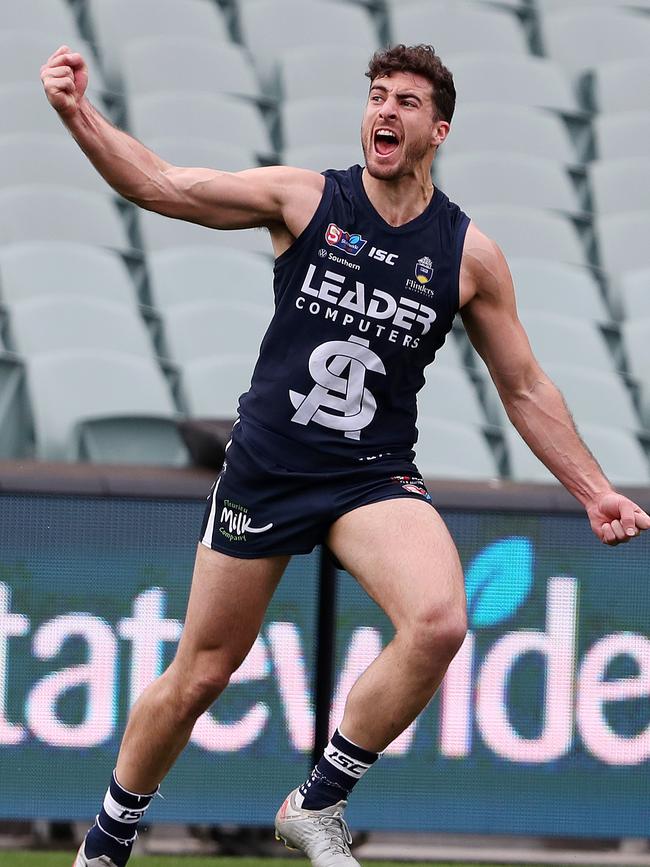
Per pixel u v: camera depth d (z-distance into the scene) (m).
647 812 13.85
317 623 13.52
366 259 9.45
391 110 9.25
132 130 28.58
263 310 24.72
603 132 31.97
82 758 13.27
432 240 9.57
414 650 9.01
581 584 13.70
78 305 23.45
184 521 13.28
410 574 9.12
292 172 9.62
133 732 10.46
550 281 27.30
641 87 33.12
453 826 13.65
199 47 30.45
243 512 9.79
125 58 29.91
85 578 13.19
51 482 13.10
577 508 13.62
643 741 13.84
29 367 21.94
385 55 9.49
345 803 9.84
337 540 9.69
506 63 32.50
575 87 33.53
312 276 9.48
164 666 13.33
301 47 32.22
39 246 24.70
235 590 9.91
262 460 9.67
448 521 13.52
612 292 28.23
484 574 13.58
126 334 23.58
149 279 25.34
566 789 13.76
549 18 34.19
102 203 26.36
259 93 31.66
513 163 29.86
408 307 9.49
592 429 23.88
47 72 8.69
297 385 9.56
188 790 13.47
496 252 9.83
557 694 13.72
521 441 23.53
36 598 13.13
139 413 22.03
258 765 13.52
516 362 10.12
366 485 9.66
